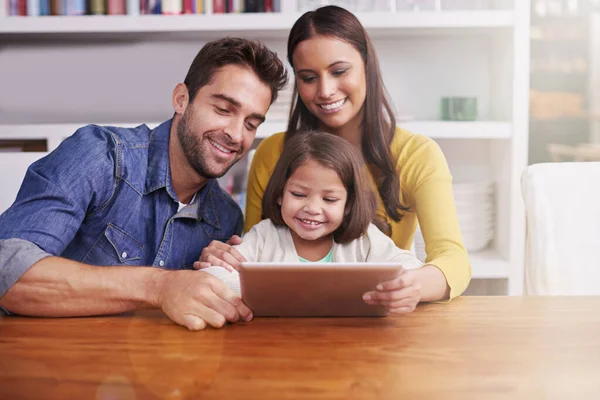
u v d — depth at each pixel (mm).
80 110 2713
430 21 2348
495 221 2553
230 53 1451
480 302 1221
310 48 1646
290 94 2396
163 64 2686
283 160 1612
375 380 809
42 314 1105
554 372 840
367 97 1742
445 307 1183
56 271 1112
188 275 1097
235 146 1501
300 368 850
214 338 982
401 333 1010
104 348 929
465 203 2432
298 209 1583
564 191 1583
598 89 2680
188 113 1502
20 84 2703
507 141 2395
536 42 2668
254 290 1058
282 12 2369
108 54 2684
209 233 1658
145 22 2379
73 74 2697
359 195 1597
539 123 2705
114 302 1100
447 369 849
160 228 1548
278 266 1024
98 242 1498
